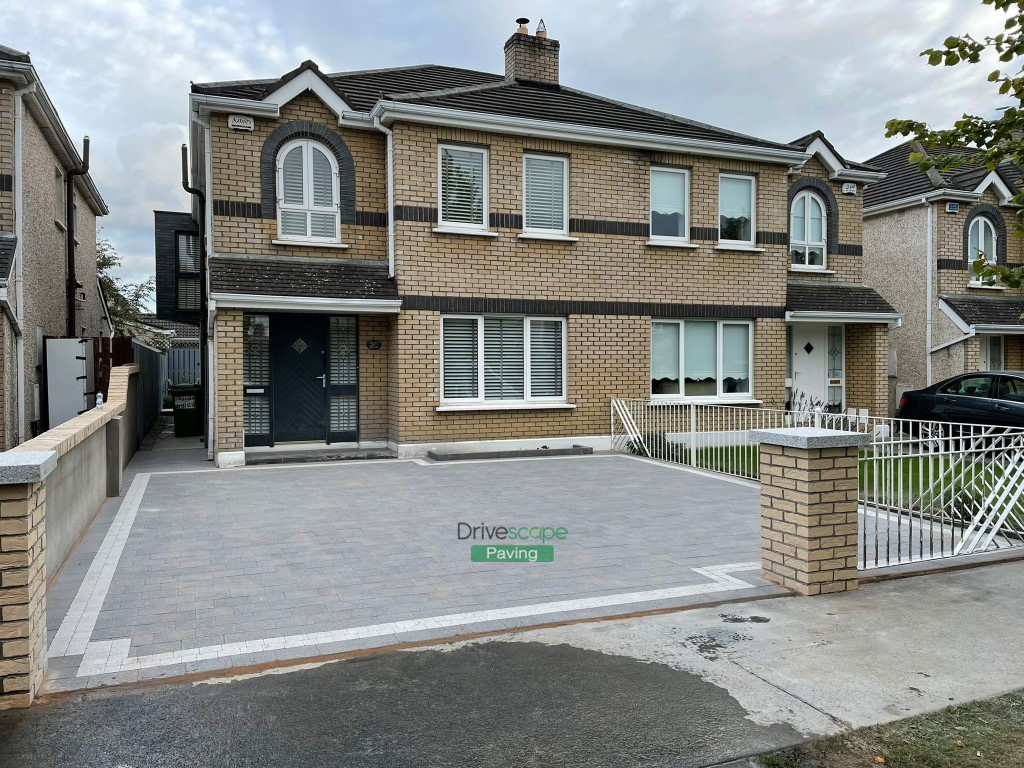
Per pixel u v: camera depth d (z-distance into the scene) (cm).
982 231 1978
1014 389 1408
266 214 1260
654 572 622
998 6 547
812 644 470
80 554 668
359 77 1523
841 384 1734
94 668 426
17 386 1180
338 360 1346
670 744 351
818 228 1702
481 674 423
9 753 337
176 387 1755
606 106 1548
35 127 1307
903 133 612
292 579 596
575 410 1408
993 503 823
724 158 1509
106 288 2991
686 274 1489
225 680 412
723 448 1301
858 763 338
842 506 576
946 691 407
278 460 1216
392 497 931
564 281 1394
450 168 1322
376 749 344
